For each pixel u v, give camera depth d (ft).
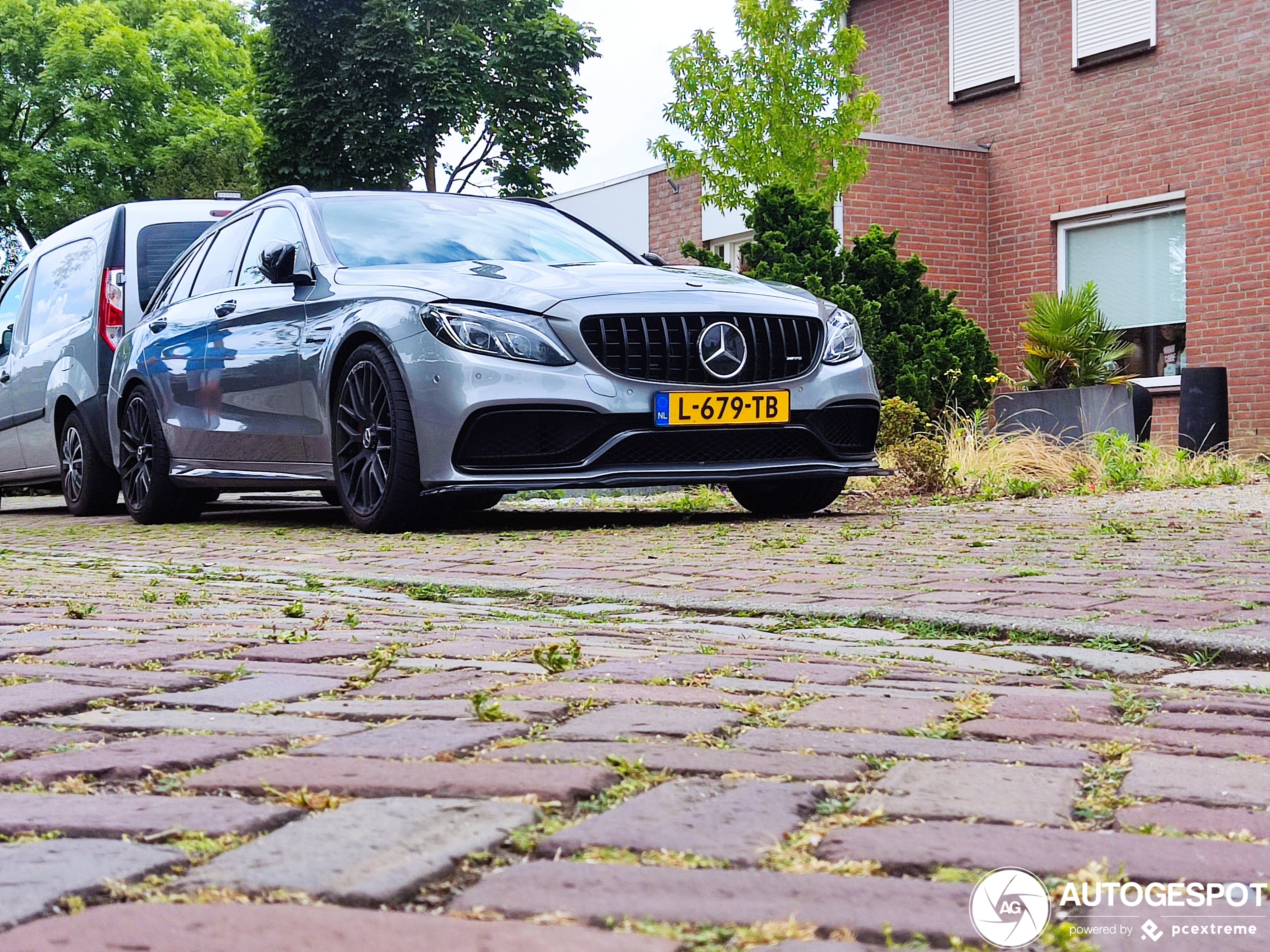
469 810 4.79
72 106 116.57
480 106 72.49
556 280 19.30
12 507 36.96
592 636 10.09
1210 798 5.21
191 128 119.44
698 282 20.07
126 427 25.45
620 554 16.08
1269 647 9.00
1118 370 39.55
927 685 7.88
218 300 23.31
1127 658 9.00
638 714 6.71
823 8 42.93
